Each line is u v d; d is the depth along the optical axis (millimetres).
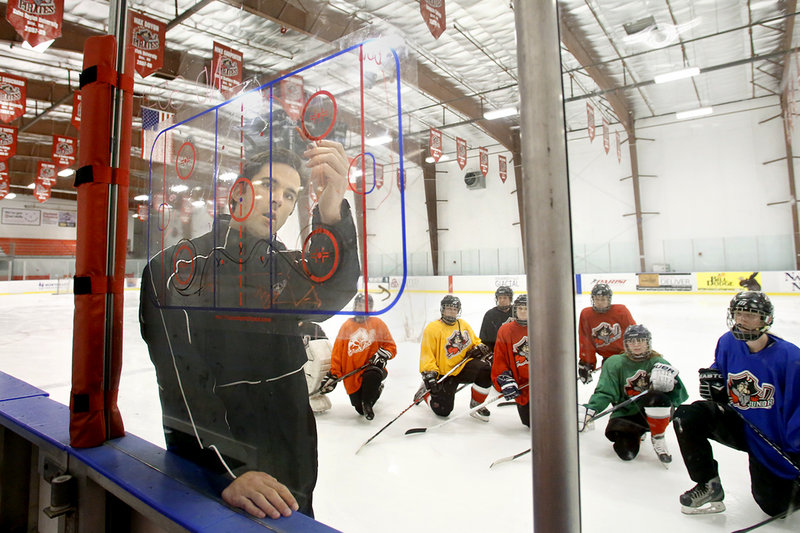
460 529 1292
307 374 2461
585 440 2047
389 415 2545
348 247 815
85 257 1190
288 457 1060
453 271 12461
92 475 1077
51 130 12445
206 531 772
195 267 1124
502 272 11680
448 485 1588
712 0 5105
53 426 1366
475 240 12086
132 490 937
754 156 7699
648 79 6891
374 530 1281
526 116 508
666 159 8961
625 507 1443
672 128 8703
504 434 2150
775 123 7199
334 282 826
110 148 1234
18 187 17047
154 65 3623
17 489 1526
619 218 9719
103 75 1219
